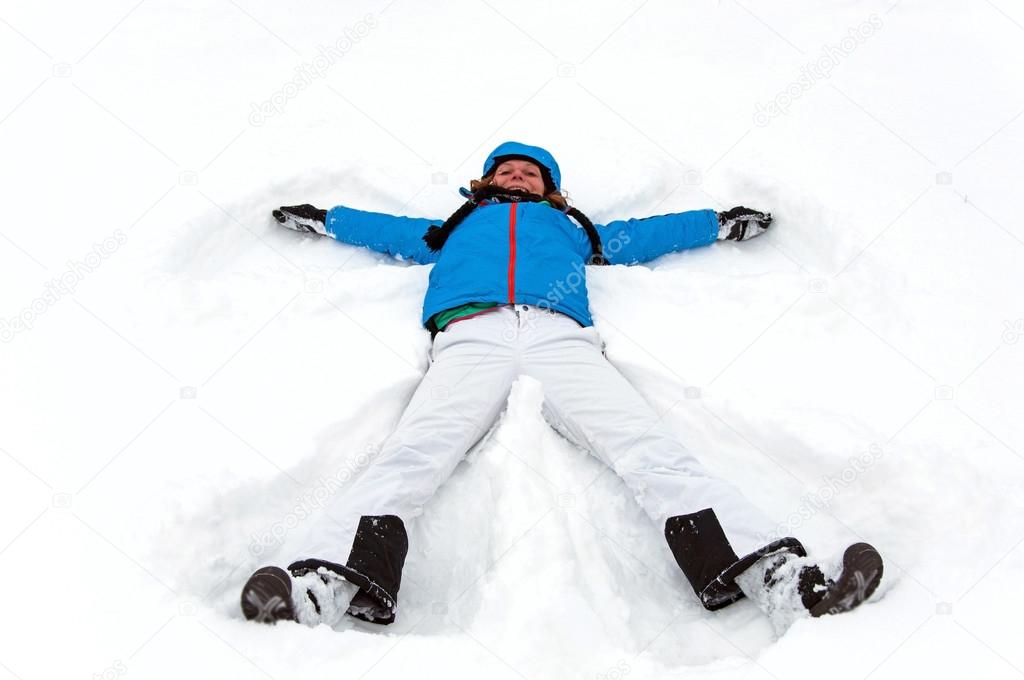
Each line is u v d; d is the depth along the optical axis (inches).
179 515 67.9
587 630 62.6
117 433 76.5
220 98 131.7
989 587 63.4
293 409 80.5
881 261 95.6
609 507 77.2
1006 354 84.7
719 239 108.1
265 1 158.4
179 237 101.4
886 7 150.3
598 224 110.4
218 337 89.1
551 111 132.1
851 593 59.4
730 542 65.9
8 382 80.7
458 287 89.1
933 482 70.9
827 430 77.5
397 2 161.3
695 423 83.1
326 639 59.6
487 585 66.9
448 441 76.0
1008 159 111.7
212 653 58.3
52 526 67.1
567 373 81.7
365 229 104.7
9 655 58.1
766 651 59.8
